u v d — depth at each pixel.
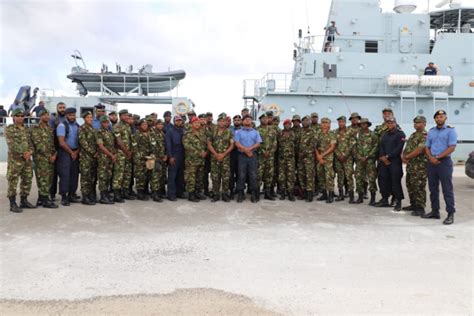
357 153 8.31
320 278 3.98
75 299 3.43
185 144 8.12
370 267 4.32
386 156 7.66
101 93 18.25
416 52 15.55
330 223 6.49
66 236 5.47
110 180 8.12
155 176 8.18
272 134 8.52
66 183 7.49
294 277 4.00
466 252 4.93
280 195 8.77
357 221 6.67
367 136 8.19
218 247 5.02
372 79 15.05
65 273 4.06
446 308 3.30
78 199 8.10
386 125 8.07
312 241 5.36
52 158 7.34
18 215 6.72
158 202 8.13
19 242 5.16
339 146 8.49
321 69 15.06
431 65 14.73
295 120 8.93
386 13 15.55
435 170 6.71
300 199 8.77
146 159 8.09
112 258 4.55
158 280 3.88
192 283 3.81
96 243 5.15
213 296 3.51
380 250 4.98
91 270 4.15
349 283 3.85
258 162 8.48
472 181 12.30
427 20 15.56
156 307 3.28
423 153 7.11
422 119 7.19
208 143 8.28
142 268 4.22
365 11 15.48
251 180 8.23
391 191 7.93
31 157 7.18
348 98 14.67
